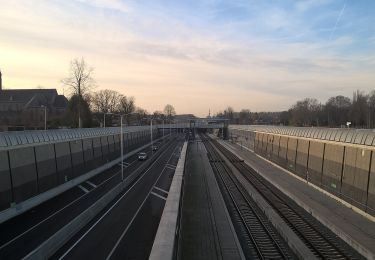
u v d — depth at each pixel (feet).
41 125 327.67
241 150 368.68
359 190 119.44
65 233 95.86
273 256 85.66
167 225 75.05
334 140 142.82
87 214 115.14
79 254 87.40
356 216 112.16
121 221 115.85
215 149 397.60
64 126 319.27
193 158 303.89
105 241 96.68
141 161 274.36
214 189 164.76
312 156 167.63
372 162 113.29
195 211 123.65
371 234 93.50
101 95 538.88
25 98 470.39
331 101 622.95
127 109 598.75
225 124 597.93
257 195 146.30
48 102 473.67
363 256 83.56
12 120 378.12
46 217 118.73
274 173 206.28
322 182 153.17
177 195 107.14
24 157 130.52
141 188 172.45
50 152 152.66
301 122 511.40
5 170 117.80
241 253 84.48
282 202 140.26
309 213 122.52
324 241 94.38
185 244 90.58
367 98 433.89
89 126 322.75
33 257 76.07
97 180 189.57
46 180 146.92
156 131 556.10
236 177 206.08
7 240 96.84
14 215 117.80
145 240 97.30
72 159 177.78
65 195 153.17
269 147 265.34
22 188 127.44
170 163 267.59
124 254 87.15
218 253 84.43
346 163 131.44
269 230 105.70
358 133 124.88
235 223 114.73
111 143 258.37
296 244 87.35
